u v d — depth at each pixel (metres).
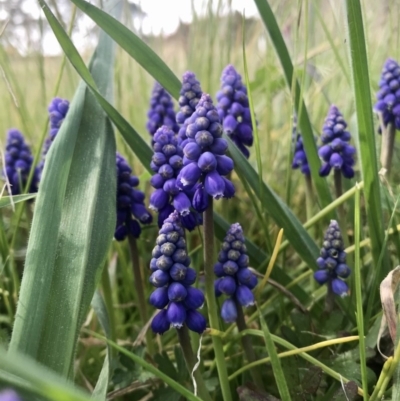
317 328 0.18
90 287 0.15
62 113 0.21
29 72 0.39
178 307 0.14
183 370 0.17
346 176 0.21
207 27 0.37
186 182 0.14
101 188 0.17
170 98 0.25
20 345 0.12
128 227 0.19
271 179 0.32
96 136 0.18
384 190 0.20
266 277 0.18
